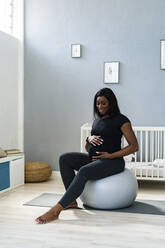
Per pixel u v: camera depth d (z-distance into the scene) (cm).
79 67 468
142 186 408
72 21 469
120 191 293
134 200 325
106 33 458
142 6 446
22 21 481
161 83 443
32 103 484
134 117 452
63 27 472
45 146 481
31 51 483
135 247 211
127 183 297
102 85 461
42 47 480
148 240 223
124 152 291
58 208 267
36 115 483
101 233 236
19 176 405
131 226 252
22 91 484
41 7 479
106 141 298
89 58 464
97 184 294
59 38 474
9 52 455
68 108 473
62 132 475
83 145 416
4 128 444
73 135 472
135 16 449
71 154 313
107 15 457
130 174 307
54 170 479
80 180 277
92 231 240
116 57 455
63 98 474
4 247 210
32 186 404
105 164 290
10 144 461
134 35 450
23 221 263
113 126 296
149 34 445
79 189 275
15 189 386
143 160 448
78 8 466
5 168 370
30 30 483
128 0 450
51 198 339
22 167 412
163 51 440
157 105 445
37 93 482
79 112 470
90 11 463
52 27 476
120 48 454
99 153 295
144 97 448
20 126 486
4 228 246
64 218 271
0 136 434
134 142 294
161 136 416
